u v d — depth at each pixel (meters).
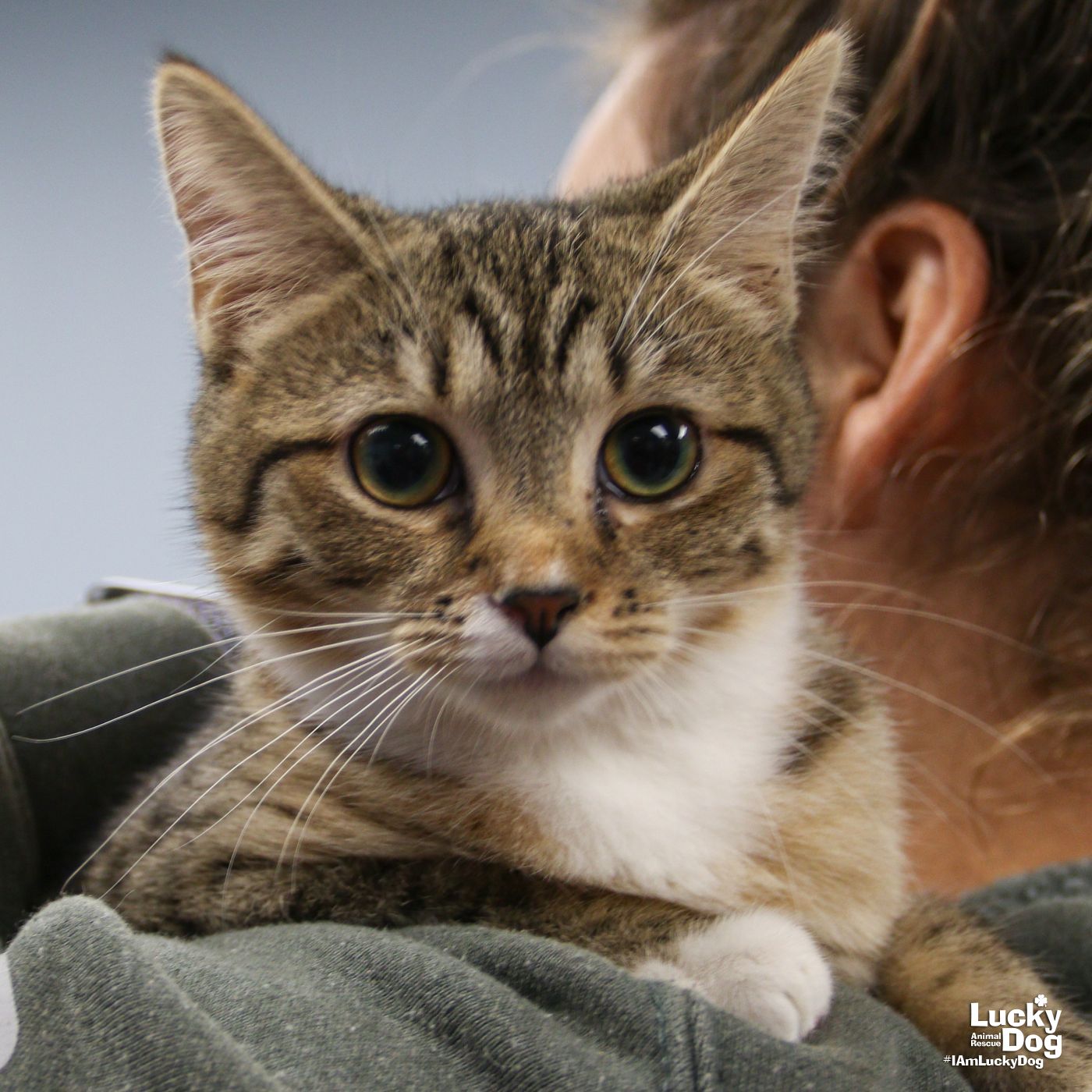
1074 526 0.46
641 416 0.42
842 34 0.44
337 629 0.42
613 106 0.53
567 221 0.44
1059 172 0.46
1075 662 0.46
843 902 0.43
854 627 0.48
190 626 0.50
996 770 0.47
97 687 0.47
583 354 0.42
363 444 0.42
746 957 0.40
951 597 0.47
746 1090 0.36
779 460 0.44
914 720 0.47
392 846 0.41
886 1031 0.39
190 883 0.41
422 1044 0.36
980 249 0.46
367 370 0.42
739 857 0.42
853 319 0.47
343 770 0.42
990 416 0.46
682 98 0.51
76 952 0.35
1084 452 0.46
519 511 0.41
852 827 0.43
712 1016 0.36
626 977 0.37
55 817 0.46
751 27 0.50
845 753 0.44
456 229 0.44
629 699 0.43
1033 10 0.46
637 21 0.54
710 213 0.44
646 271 0.43
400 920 0.40
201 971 0.36
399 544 0.42
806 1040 0.38
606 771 0.43
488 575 0.41
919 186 0.47
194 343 0.44
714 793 0.43
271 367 0.43
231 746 0.44
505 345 0.42
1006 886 0.45
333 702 0.43
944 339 0.46
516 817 0.42
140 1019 0.35
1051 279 0.46
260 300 0.43
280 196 0.43
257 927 0.40
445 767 0.42
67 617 0.48
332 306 0.43
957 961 0.43
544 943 0.37
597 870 0.42
